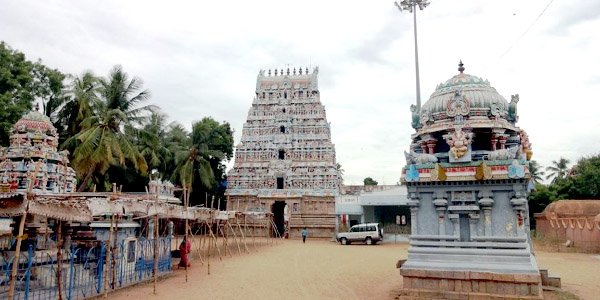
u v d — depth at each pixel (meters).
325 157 50.66
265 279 18.89
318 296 15.19
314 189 49.12
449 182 13.23
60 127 38.12
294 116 52.78
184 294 15.57
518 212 12.55
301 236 47.84
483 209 12.91
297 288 16.73
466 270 12.49
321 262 25.20
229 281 18.39
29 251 13.08
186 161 48.56
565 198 46.69
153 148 42.62
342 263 24.69
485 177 12.68
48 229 17.84
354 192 54.78
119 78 35.78
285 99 53.75
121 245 17.53
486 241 12.71
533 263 12.48
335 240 44.97
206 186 49.44
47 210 11.91
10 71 31.55
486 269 12.34
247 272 21.08
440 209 13.30
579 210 38.22
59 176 19.59
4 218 16.33
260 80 55.09
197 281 18.39
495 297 11.98
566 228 35.34
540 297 11.70
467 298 12.25
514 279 11.95
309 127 52.16
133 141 42.94
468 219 13.16
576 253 32.34
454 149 13.38
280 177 51.16
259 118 53.28
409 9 32.41
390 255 29.55
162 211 18.31
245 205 50.31
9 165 18.09
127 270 18.41
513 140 15.03
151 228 24.03
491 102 14.09
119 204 14.43
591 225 32.47
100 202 13.37
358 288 16.59
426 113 14.61
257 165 51.41
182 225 45.09
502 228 12.70
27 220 16.95
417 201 13.64
